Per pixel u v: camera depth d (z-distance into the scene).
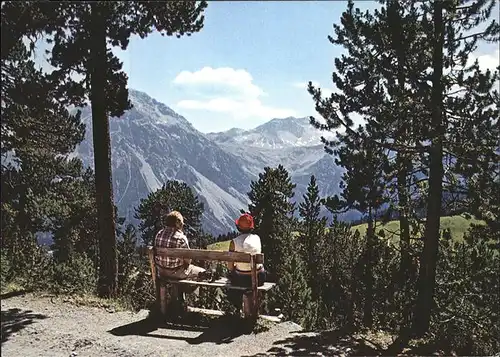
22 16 7.64
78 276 9.84
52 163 20.88
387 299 15.33
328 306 24.92
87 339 6.57
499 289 14.85
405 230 14.18
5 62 7.89
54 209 23.19
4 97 8.27
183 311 7.93
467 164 12.30
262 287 7.79
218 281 8.07
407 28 12.27
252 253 7.58
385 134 12.85
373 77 13.34
